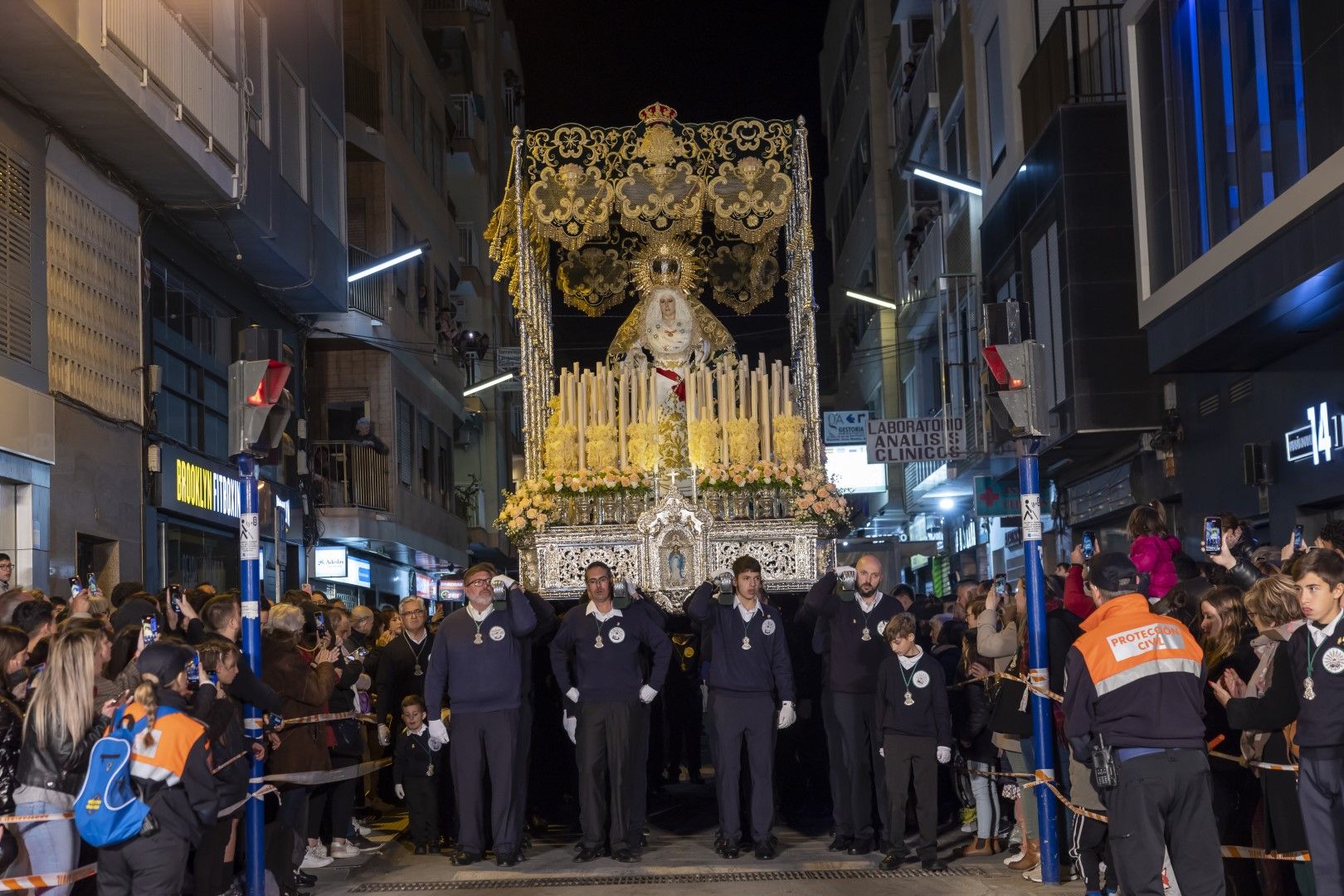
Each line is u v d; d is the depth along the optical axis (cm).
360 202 2659
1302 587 616
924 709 903
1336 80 1087
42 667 712
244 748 738
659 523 1096
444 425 3306
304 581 2281
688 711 1400
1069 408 1723
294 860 870
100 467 1432
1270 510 1411
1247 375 1476
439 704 957
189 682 712
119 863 616
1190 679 639
